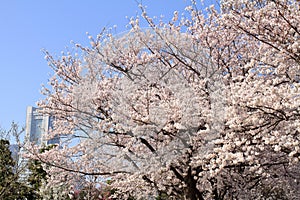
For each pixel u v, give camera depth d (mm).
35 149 9648
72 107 8734
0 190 15555
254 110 7168
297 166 9203
